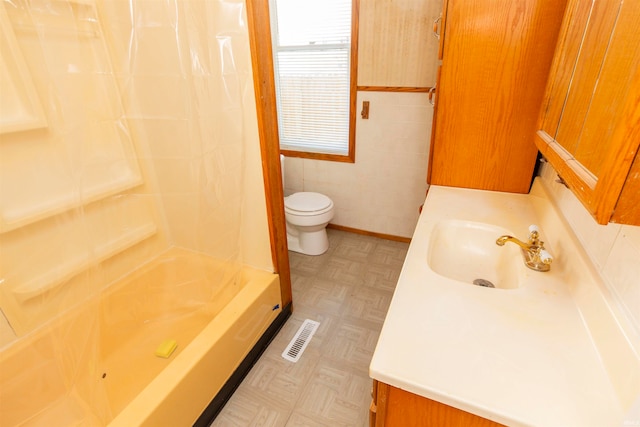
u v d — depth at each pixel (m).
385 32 2.25
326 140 2.82
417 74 2.27
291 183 3.07
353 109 2.54
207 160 1.73
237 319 1.55
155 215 1.91
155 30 1.50
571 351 0.75
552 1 1.26
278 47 2.66
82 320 1.31
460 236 1.38
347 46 2.45
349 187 2.84
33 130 1.25
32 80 1.22
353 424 1.42
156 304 1.89
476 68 1.45
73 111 1.38
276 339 1.88
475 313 0.87
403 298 0.93
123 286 1.73
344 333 1.91
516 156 1.54
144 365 1.59
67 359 1.26
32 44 1.21
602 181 0.54
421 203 2.64
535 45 1.34
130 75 1.62
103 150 1.58
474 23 1.38
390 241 2.86
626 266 0.71
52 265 1.32
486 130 1.54
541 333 0.80
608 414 0.62
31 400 1.22
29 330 1.26
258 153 1.63
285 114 2.88
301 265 2.55
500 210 1.46
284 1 2.52
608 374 0.69
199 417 1.39
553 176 1.34
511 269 1.18
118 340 1.70
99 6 1.46
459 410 0.71
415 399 0.74
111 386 1.48
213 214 1.83
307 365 1.71
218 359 1.46
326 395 1.55
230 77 1.51
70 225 1.36
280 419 1.45
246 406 1.51
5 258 1.23
